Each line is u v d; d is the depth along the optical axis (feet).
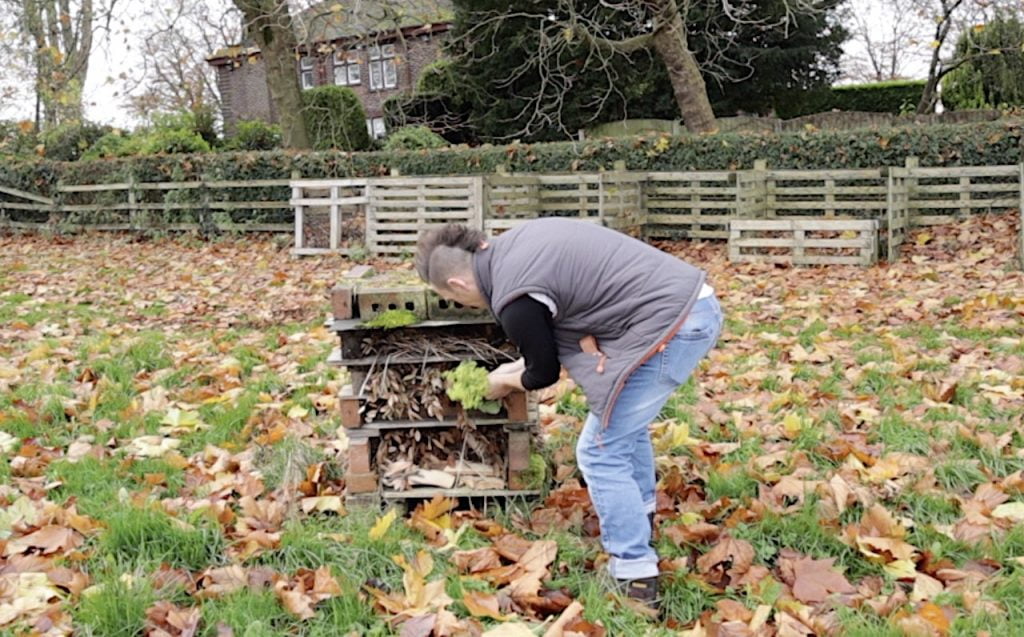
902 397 16.74
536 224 10.30
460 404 12.46
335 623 9.84
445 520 12.25
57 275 39.01
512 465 12.64
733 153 47.42
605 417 10.00
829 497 12.43
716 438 15.31
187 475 14.20
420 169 53.11
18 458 14.70
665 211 47.65
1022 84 66.49
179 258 45.88
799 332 22.94
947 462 13.51
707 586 10.64
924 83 81.10
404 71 106.11
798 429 15.11
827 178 43.24
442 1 93.71
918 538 11.53
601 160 49.98
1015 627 9.37
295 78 64.39
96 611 9.71
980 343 20.47
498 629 9.42
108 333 25.14
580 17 61.26
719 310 10.37
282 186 53.47
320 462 14.16
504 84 74.84
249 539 11.49
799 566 10.82
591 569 11.20
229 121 114.93
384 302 12.29
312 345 22.65
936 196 42.57
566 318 9.95
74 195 59.06
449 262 10.07
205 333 25.29
